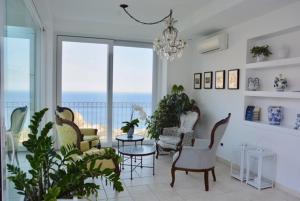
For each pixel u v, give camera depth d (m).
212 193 3.24
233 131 4.33
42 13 3.82
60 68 5.15
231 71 4.34
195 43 5.58
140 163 4.41
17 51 2.49
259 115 3.93
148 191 3.28
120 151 3.73
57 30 4.95
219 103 4.74
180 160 3.40
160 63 5.87
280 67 3.56
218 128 3.34
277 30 3.40
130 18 4.72
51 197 1.29
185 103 5.14
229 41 4.43
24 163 2.18
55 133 4.35
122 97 5.67
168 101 5.19
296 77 3.33
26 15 3.01
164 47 3.47
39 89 4.29
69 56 5.21
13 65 2.27
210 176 3.85
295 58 3.11
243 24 4.08
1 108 1.31
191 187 3.42
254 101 4.06
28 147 1.54
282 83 3.40
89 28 5.05
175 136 4.77
